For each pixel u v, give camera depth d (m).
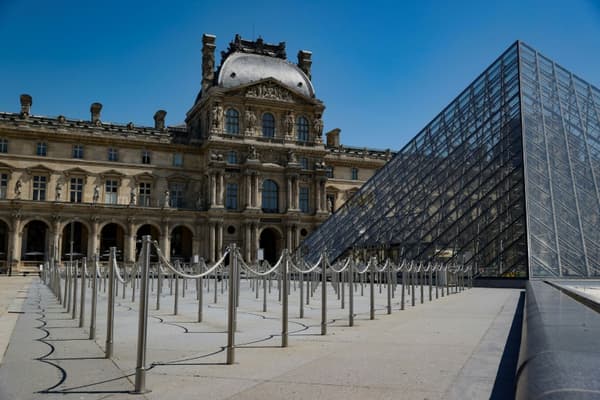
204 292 52.56
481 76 72.75
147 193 109.44
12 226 96.38
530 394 5.98
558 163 55.25
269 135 115.06
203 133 114.75
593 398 5.20
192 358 15.62
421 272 38.31
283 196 114.00
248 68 117.19
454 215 56.16
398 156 74.88
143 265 12.39
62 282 63.97
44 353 16.69
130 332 21.55
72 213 100.31
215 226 107.69
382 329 21.58
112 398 11.30
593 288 32.78
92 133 105.69
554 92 64.12
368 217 68.31
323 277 20.45
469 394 11.07
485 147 60.28
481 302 34.19
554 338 8.77
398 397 10.91
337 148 128.62
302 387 11.88
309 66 128.38
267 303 36.91
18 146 100.88
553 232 48.72
